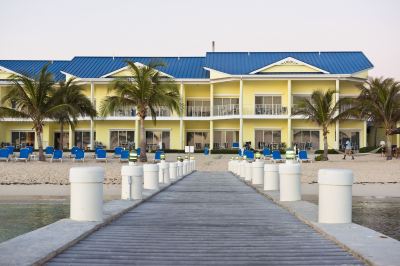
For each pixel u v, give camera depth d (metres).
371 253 6.66
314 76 53.81
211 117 56.19
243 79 54.53
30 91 38.28
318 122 42.31
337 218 9.16
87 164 36.41
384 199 17.56
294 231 9.00
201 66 61.41
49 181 24.14
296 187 13.43
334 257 6.80
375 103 39.97
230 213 11.73
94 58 64.25
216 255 6.96
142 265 6.36
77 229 8.37
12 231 10.86
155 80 38.97
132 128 58.28
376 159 42.56
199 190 19.08
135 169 14.12
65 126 59.44
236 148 53.69
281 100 56.34
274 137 56.53
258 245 7.67
